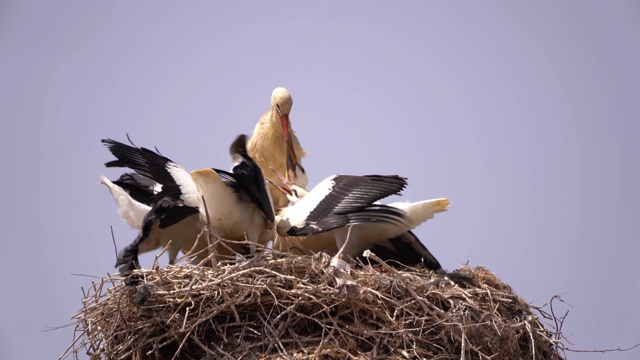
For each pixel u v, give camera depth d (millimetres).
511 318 13273
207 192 13250
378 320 12492
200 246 14172
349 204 14016
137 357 12336
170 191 13359
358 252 15258
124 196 14742
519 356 12906
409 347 12328
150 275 12469
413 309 12539
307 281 12438
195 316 12398
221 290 12211
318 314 12500
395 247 15305
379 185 14148
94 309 12586
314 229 13906
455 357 12414
